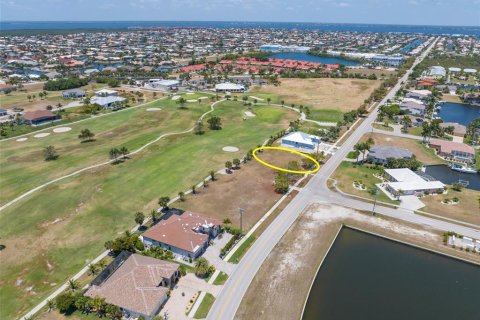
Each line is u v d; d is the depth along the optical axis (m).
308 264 65.38
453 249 70.12
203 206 85.38
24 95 198.25
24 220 78.38
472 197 91.44
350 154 119.81
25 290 58.75
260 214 82.25
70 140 130.38
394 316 54.38
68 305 53.50
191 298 56.56
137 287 55.81
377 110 175.38
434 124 140.25
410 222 79.50
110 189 92.50
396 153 112.81
